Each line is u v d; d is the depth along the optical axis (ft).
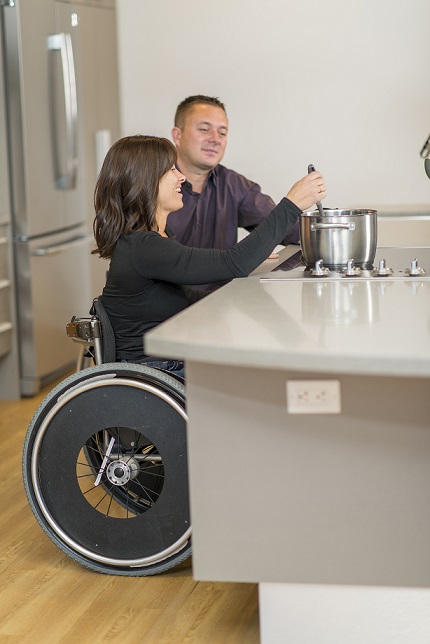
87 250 16.47
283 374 6.00
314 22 16.48
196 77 17.04
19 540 9.34
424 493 5.99
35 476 8.18
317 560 6.24
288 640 6.51
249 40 16.75
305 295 7.24
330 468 6.09
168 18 16.94
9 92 13.93
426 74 16.33
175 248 8.10
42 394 14.89
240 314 6.48
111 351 8.41
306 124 16.84
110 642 7.25
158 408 7.79
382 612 6.33
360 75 16.53
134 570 8.23
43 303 14.87
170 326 6.08
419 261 9.21
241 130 17.04
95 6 16.30
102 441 9.02
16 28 13.75
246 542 6.31
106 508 9.87
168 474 7.88
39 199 14.57
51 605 7.89
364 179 16.85
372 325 5.93
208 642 7.19
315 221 8.52
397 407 5.90
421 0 16.11
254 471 6.20
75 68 15.69
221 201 11.85
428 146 10.04
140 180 8.27
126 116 17.46
